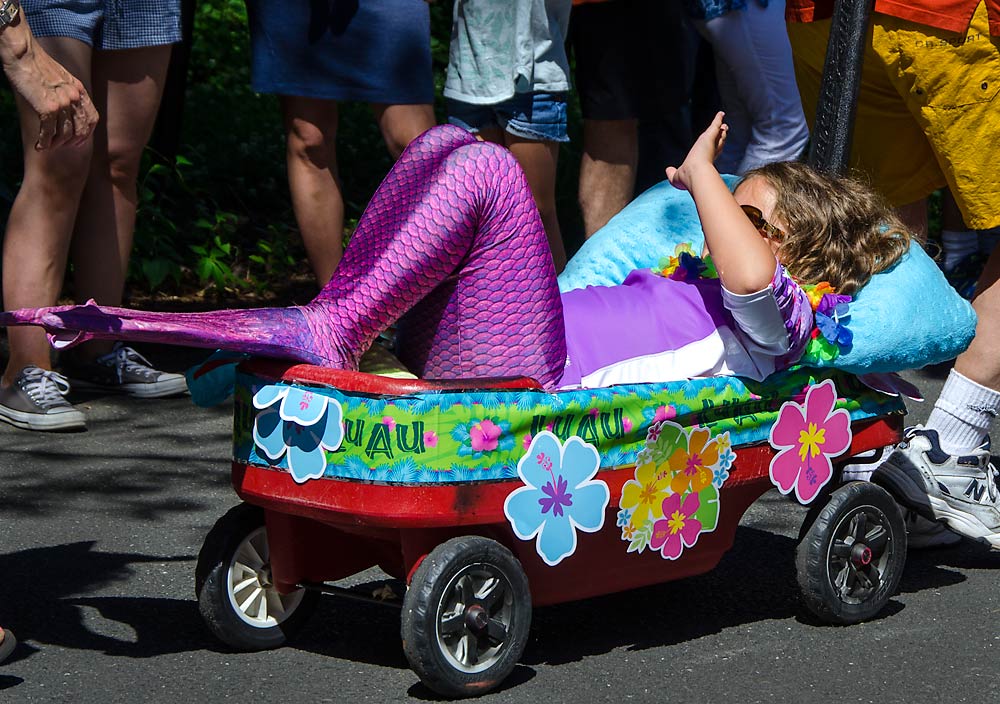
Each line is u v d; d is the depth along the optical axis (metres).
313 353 6.92
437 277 7.06
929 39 9.52
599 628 7.99
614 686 7.13
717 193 7.35
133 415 12.78
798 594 8.45
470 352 7.24
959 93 9.53
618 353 7.57
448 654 6.75
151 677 7.14
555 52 12.60
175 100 18.89
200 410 13.03
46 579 8.64
